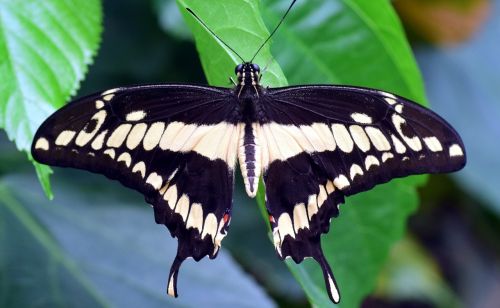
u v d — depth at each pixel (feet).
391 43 2.66
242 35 2.49
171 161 2.59
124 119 2.55
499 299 3.22
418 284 3.10
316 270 2.68
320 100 2.61
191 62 2.94
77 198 2.80
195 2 2.49
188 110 2.61
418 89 2.68
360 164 2.59
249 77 2.55
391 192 2.71
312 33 2.67
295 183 2.60
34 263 2.73
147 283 2.75
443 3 3.05
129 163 2.56
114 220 2.79
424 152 2.56
